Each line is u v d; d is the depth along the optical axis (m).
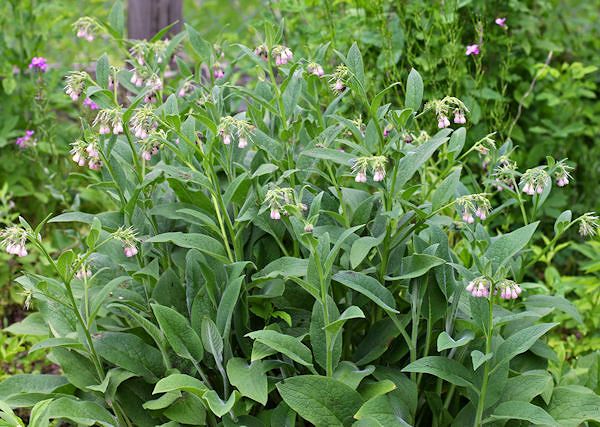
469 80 3.11
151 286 2.26
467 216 2.11
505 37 3.09
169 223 2.32
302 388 2.04
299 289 2.22
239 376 2.06
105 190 2.30
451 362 2.07
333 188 2.23
